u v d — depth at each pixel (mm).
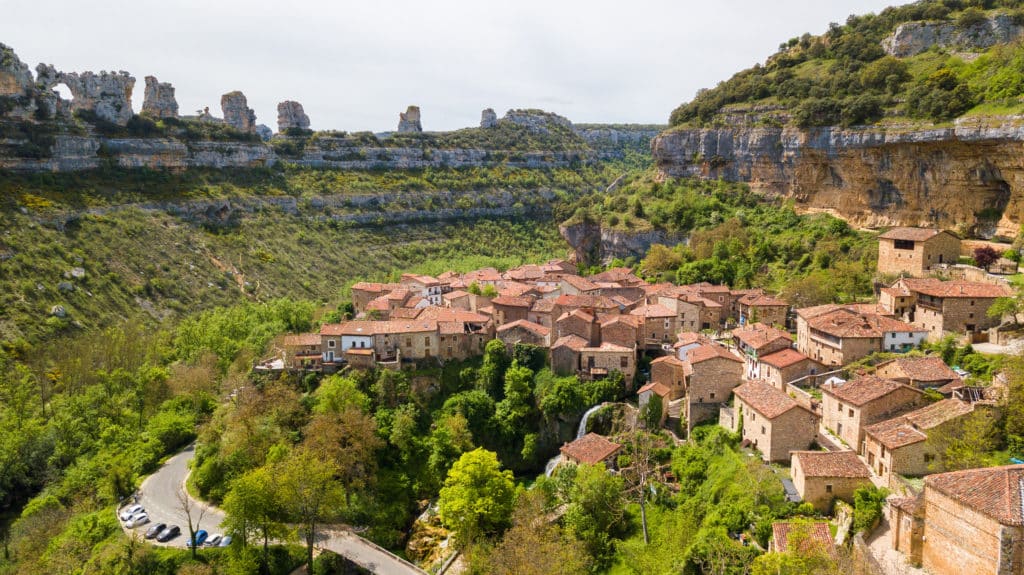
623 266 186750
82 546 76500
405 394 106250
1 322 127188
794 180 170875
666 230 188500
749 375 95500
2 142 170750
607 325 109188
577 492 75125
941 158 127438
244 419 93375
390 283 165375
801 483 61219
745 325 115875
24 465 97375
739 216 174875
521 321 116812
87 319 141625
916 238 110250
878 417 67562
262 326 139250
